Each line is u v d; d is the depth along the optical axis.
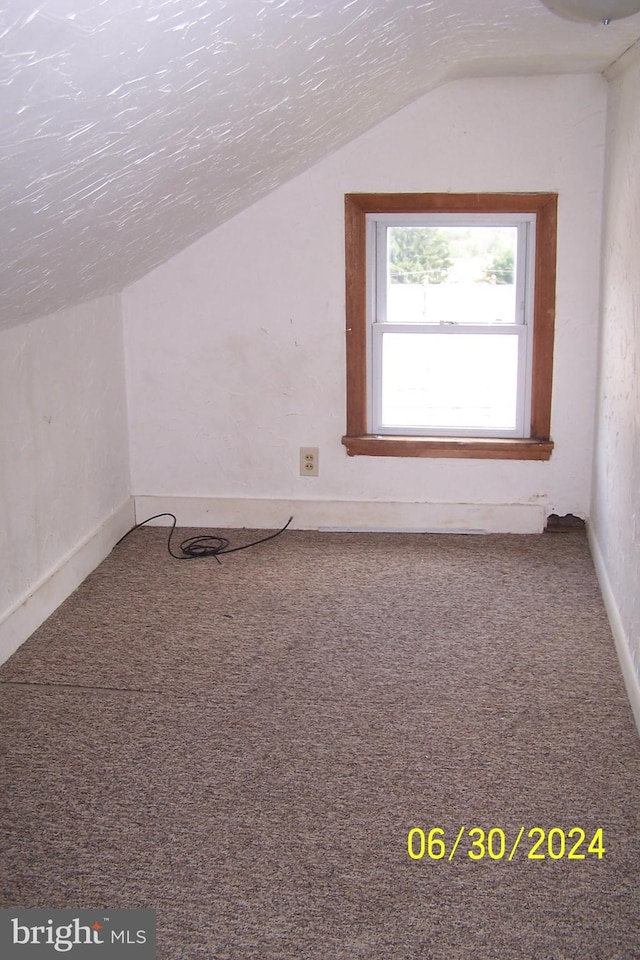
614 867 2.12
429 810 2.32
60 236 2.26
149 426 4.21
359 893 2.05
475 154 3.81
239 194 3.49
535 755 2.54
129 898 2.04
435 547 4.02
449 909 2.01
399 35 2.38
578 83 3.70
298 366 4.09
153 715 2.75
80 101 1.50
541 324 3.94
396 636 3.22
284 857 2.16
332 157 3.86
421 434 4.17
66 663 3.05
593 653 3.08
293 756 2.55
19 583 3.18
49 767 2.51
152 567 3.83
